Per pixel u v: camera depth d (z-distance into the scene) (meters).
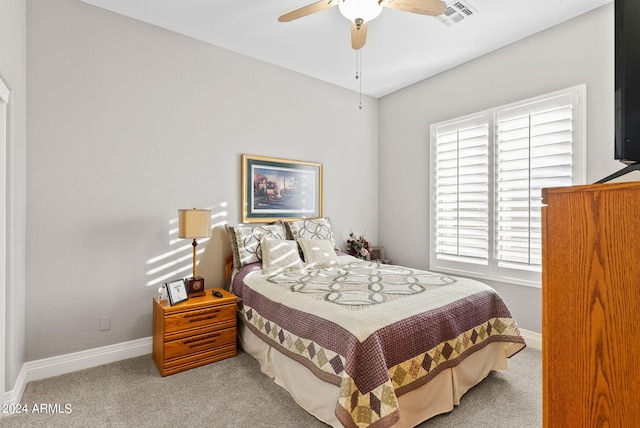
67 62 2.54
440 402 1.97
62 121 2.52
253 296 2.66
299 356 2.03
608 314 0.73
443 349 1.98
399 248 4.42
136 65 2.84
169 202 3.01
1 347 1.96
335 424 1.78
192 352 2.56
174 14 2.77
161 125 2.97
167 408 2.05
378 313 1.90
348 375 1.61
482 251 3.45
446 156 3.82
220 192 3.31
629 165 0.97
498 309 2.42
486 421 1.93
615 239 0.72
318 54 3.46
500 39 3.13
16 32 2.16
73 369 2.54
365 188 4.58
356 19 2.17
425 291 2.32
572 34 2.79
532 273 3.04
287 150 3.81
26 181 2.37
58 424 1.90
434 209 3.94
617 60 1.00
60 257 2.51
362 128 4.54
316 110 4.06
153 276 2.92
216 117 3.28
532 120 3.03
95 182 2.65
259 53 3.44
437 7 2.10
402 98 4.36
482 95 3.46
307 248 3.34
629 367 0.69
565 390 0.80
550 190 0.84
